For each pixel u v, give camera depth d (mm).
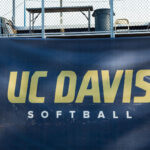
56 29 7922
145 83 4699
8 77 4879
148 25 7398
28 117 4781
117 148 4605
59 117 4734
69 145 4668
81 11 8211
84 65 4812
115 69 4766
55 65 4848
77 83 4785
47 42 4891
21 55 4902
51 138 4707
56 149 4680
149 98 4664
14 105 4816
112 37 4996
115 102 4691
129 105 4672
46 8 7953
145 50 4750
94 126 4672
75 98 4750
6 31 6957
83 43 4844
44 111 4766
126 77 4734
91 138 4652
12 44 4922
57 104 4766
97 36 6059
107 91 4727
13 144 4738
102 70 4777
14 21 8031
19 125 4770
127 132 4621
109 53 4797
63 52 4855
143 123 4621
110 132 4641
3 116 4805
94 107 4707
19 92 4836
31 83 4840
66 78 4812
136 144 4582
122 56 4773
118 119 4656
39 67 4863
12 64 4895
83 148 4645
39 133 4730
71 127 4703
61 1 7781
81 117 4707
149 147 4562
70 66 4828
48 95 4797
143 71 4727
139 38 4770
